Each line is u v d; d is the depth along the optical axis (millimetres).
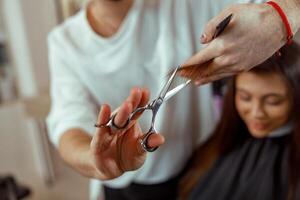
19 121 1584
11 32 1483
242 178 658
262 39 299
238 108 628
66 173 1617
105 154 327
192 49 604
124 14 594
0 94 1570
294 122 588
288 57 549
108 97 626
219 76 331
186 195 739
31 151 1659
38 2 1360
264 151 643
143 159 331
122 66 596
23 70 1525
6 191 1022
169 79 343
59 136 552
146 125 445
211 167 706
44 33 1420
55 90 626
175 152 672
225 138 681
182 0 599
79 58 600
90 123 567
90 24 607
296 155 602
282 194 612
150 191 713
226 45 299
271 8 298
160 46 593
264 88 563
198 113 684
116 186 710
